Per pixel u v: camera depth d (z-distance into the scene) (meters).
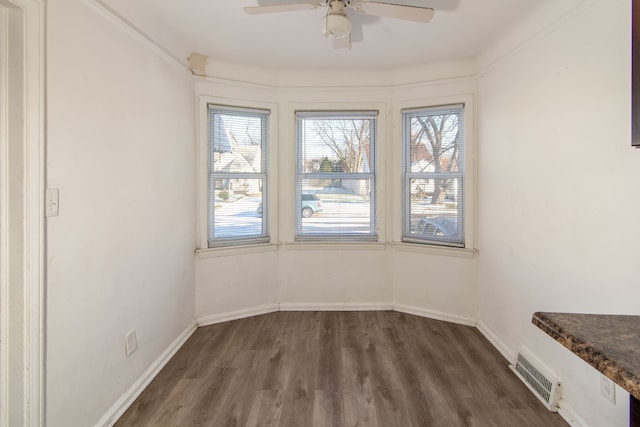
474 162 2.98
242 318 3.24
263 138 3.35
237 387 2.14
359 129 3.40
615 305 1.55
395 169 3.34
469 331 2.93
